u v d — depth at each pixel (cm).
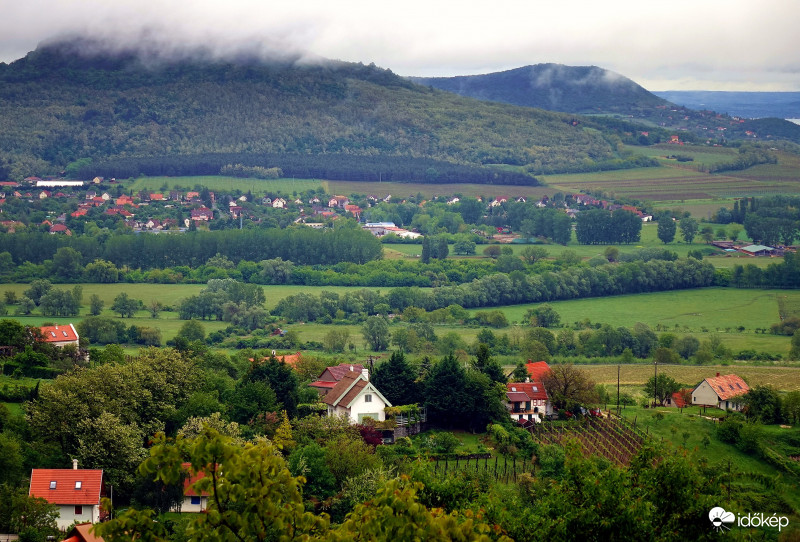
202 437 8575
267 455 8844
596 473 11600
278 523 8538
